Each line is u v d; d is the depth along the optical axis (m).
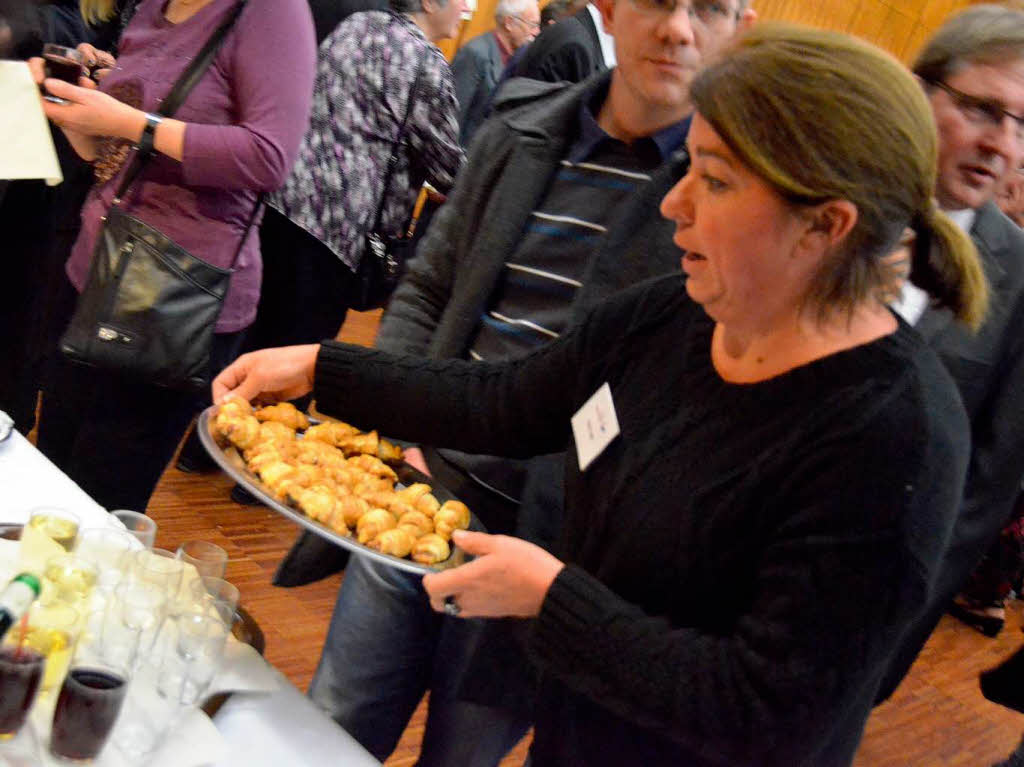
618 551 1.02
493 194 1.61
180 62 1.92
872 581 0.85
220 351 2.16
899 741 3.28
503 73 4.16
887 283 0.91
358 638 1.63
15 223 2.59
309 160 2.84
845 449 0.88
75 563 1.06
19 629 0.96
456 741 1.58
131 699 1.06
